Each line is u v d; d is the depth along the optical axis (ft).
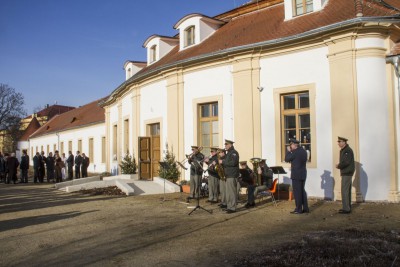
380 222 25.81
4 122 177.58
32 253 20.20
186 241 21.85
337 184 36.99
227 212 31.04
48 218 30.32
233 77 45.19
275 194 38.09
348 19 36.14
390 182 35.76
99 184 51.16
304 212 30.22
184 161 48.14
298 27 41.52
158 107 55.36
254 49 42.70
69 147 119.96
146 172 56.29
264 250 19.43
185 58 49.83
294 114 41.22
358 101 36.19
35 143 161.99
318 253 18.25
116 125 80.43
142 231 24.79
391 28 35.91
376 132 35.65
